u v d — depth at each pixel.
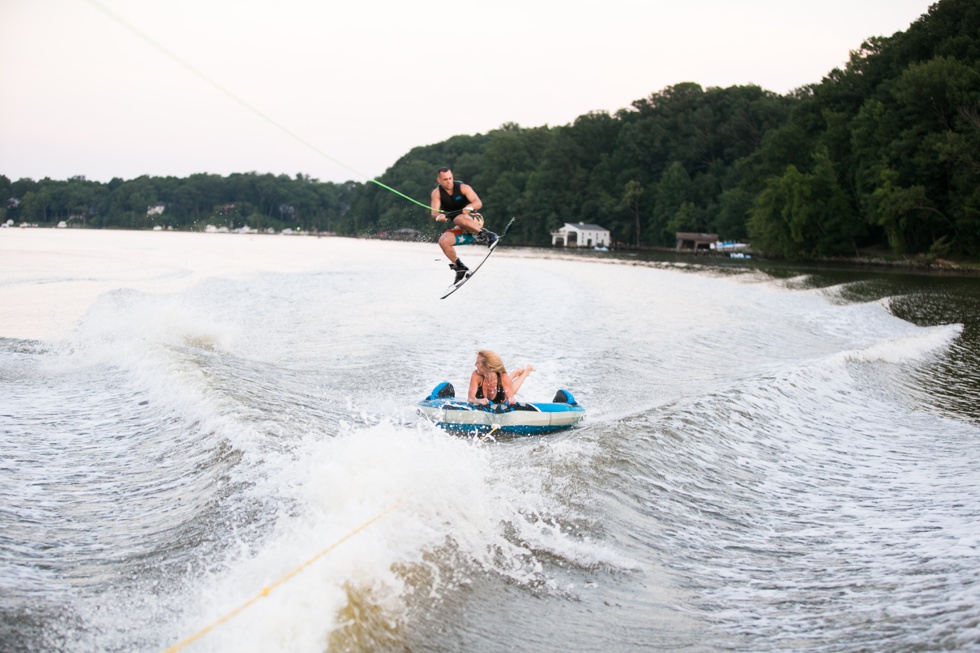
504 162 135.25
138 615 4.67
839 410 12.23
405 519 5.78
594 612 5.18
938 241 57.00
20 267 33.94
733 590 5.66
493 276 39.81
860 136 65.56
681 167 107.06
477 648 4.55
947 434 11.14
